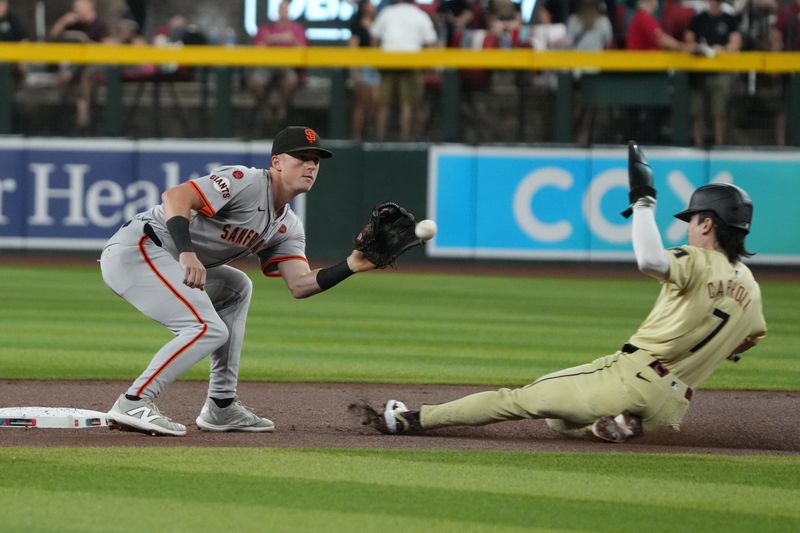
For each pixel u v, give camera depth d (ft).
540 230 188.65
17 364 94.12
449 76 185.98
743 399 84.28
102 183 191.31
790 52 184.96
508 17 192.44
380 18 190.19
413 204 189.26
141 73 191.21
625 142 186.60
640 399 61.57
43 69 192.65
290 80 188.55
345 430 69.15
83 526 45.44
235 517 47.16
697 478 56.49
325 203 189.26
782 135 185.37
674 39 185.88
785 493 53.67
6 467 55.57
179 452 59.82
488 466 58.03
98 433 65.62
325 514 47.96
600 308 143.33
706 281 60.95
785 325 132.16
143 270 63.16
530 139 189.26
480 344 111.55
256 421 67.87
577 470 57.57
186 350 62.95
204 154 189.67
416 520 47.42
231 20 228.22
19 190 191.93
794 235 185.88
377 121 189.88
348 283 169.27
